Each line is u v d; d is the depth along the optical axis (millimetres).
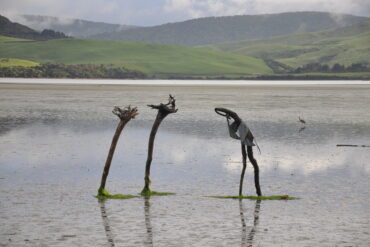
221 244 13438
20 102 75125
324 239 13898
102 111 59219
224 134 38688
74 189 20062
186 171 24234
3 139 34562
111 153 19125
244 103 78875
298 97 101375
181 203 18031
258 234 14367
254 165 19250
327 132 40688
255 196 19078
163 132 39844
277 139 36250
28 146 31531
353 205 17844
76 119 49469
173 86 180875
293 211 17000
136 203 17953
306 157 28469
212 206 17625
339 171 24500
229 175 23406
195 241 13680
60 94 103500
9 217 15883
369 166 25812
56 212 16562
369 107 70938
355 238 14023
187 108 65875
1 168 24281
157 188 20562
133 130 41156
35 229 14641
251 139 19359
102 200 18312
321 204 17969
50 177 22375
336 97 102312
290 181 22156
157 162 26562
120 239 13781
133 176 22953
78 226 15000
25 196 18719
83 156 28172
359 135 38875
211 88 160625
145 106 69250
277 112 60594
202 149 31109
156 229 14781
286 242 13648
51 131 39688
